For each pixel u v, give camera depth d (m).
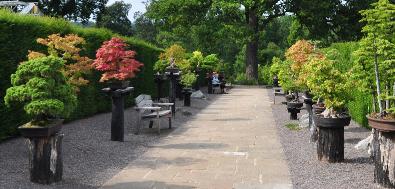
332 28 36.00
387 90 5.98
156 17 37.34
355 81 7.04
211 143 8.96
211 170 6.60
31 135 5.48
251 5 32.88
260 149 8.28
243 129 11.02
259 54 49.88
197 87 25.06
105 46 8.98
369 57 6.09
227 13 35.16
